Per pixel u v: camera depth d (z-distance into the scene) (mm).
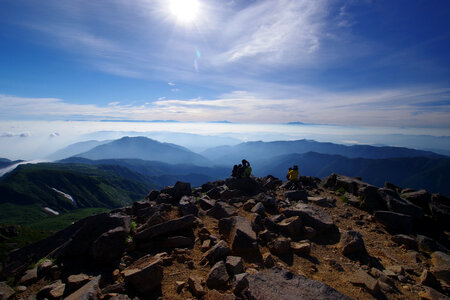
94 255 7977
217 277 6605
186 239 9188
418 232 11516
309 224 11016
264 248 8984
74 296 5961
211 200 14461
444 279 7426
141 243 8852
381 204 13570
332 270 7801
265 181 22203
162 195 14461
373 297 6457
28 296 6805
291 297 5742
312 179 21984
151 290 6457
